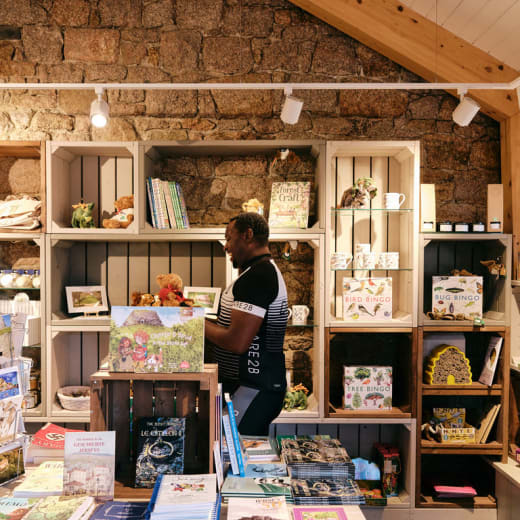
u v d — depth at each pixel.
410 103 2.90
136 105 2.88
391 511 2.59
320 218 2.57
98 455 1.31
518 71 2.71
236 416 1.93
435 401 2.93
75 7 2.89
